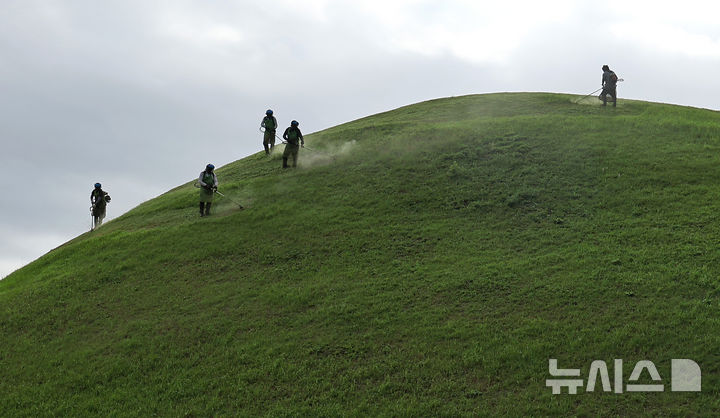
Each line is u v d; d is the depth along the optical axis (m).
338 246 17.95
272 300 15.06
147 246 19.86
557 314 12.84
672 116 28.27
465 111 34.69
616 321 12.22
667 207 17.78
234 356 12.81
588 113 30.64
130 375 12.59
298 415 10.67
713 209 17.19
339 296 14.87
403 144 26.62
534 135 25.28
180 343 13.62
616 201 18.55
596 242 16.17
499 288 14.28
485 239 17.30
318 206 21.36
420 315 13.50
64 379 12.75
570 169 21.42
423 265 16.09
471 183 21.41
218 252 18.50
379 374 11.62
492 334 12.39
